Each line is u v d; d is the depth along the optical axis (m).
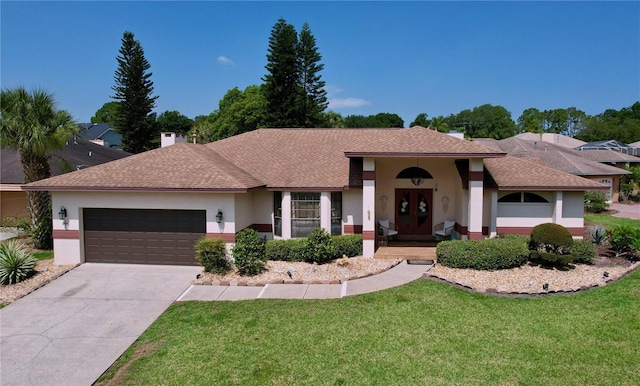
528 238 15.62
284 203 17.58
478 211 16.22
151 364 8.53
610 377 7.66
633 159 44.12
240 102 58.03
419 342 9.12
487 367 8.05
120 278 14.31
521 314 10.57
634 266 14.47
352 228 17.83
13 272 13.71
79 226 15.83
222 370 8.17
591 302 11.33
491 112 99.88
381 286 13.04
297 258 15.68
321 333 9.70
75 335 10.05
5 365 8.65
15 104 17.00
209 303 11.93
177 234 15.72
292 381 7.72
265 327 10.12
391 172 19.39
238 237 14.61
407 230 19.58
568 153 43.22
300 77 51.75
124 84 46.19
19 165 24.83
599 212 32.50
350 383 7.60
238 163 19.39
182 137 23.19
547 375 7.75
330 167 18.67
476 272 13.87
